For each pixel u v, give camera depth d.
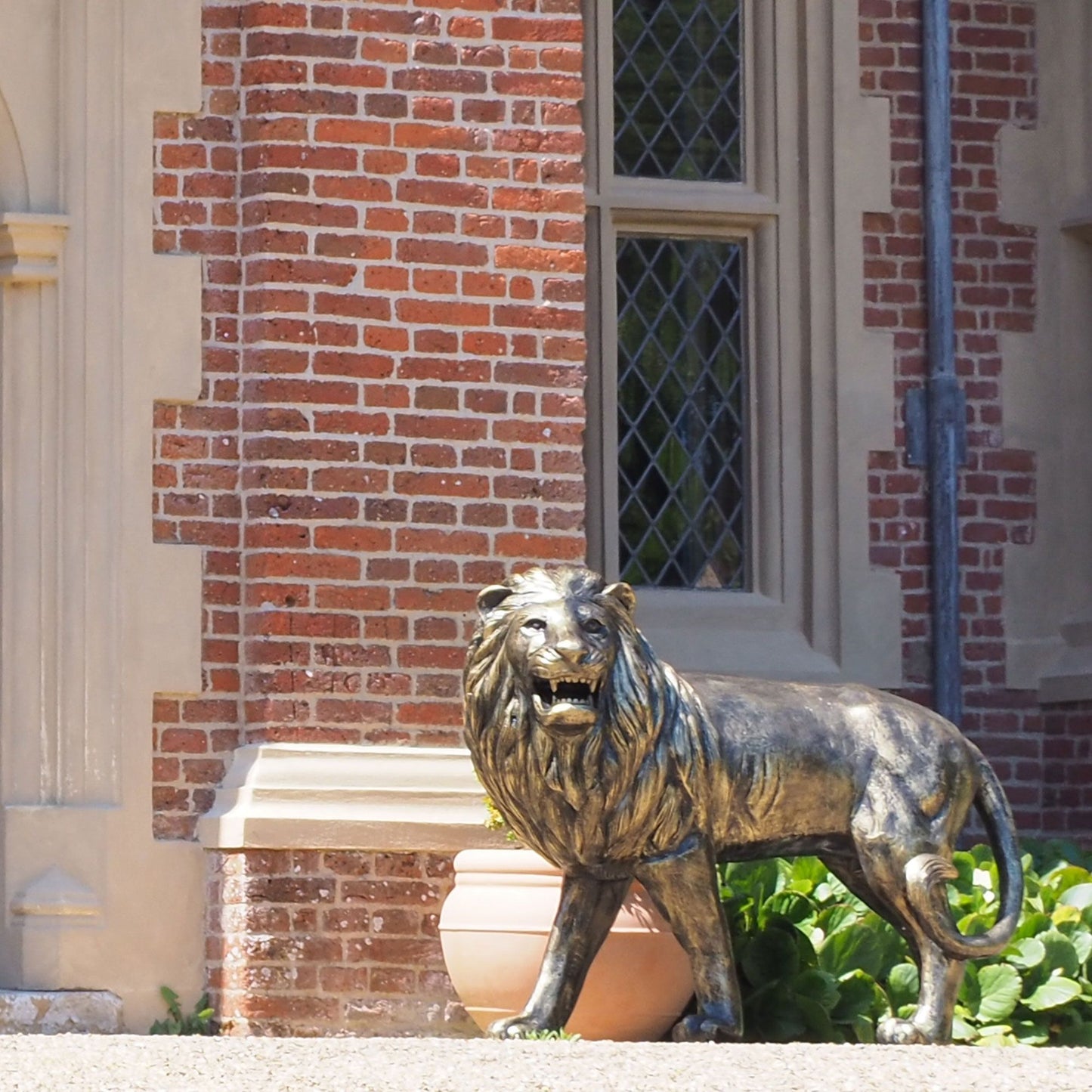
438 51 22.22
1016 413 26.45
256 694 21.61
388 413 21.88
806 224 26.05
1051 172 26.81
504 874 20.16
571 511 22.23
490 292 22.19
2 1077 14.31
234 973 21.17
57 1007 21.33
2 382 22.11
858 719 19.75
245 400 21.97
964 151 26.58
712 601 25.52
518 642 18.30
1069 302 26.73
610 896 19.36
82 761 21.80
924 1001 19.42
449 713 21.81
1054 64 26.83
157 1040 17.22
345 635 21.66
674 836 18.92
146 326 22.02
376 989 21.27
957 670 25.70
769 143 26.09
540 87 22.44
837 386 25.89
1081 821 26.06
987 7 26.73
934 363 26.00
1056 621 26.44
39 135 22.16
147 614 21.88
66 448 21.98
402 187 22.05
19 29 22.14
